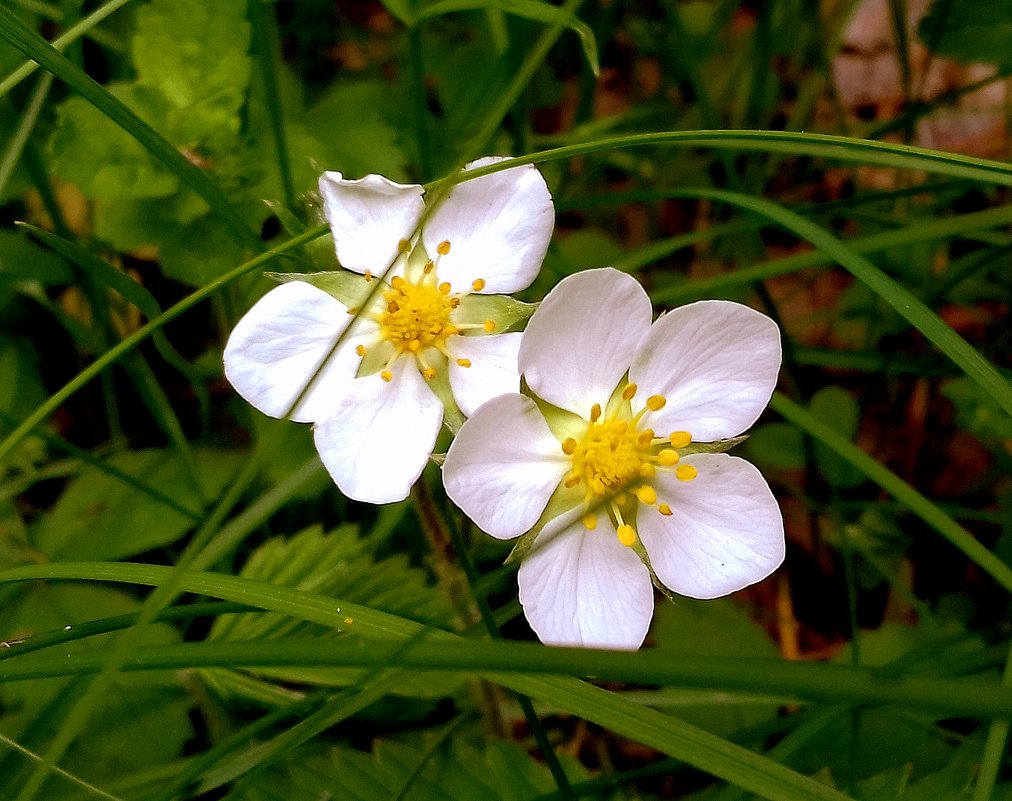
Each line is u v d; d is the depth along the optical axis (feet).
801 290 0.40
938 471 0.37
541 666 0.18
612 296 0.22
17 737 0.28
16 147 0.29
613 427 0.23
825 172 0.42
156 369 0.35
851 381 0.38
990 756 0.23
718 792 0.27
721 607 0.31
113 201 0.29
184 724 0.29
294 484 0.24
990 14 0.35
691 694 0.29
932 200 0.40
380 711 0.29
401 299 0.24
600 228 0.41
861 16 0.46
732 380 0.23
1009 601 0.34
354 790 0.26
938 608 0.34
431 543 0.26
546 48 0.25
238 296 0.30
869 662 0.30
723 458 0.23
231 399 0.35
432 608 0.30
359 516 0.33
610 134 0.39
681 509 0.24
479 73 0.37
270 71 0.28
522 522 0.23
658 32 0.41
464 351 0.24
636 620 0.23
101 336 0.34
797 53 0.42
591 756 0.32
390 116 0.35
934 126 0.44
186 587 0.22
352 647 0.20
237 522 0.23
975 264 0.33
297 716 0.28
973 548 0.25
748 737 0.27
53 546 0.31
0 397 0.33
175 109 0.29
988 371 0.25
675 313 0.23
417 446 0.24
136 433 0.35
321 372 0.24
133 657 0.21
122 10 0.34
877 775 0.26
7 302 0.34
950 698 0.18
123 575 0.23
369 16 0.44
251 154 0.29
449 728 0.27
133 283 0.26
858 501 0.35
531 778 0.26
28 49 0.24
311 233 0.24
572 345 0.23
